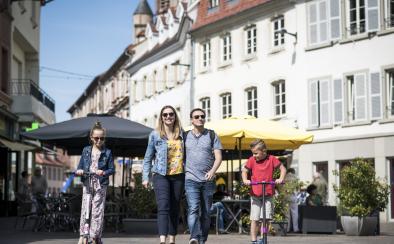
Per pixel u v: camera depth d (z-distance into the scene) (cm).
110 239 1480
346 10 3369
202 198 1058
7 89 3259
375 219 1739
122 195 2012
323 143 3400
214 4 4300
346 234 1742
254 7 3819
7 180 3180
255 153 1110
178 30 4678
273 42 3747
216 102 4153
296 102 3559
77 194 1842
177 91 4844
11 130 3297
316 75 3469
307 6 3522
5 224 2272
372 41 3250
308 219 1775
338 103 3359
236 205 1762
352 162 1780
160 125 1058
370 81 3244
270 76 3734
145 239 1484
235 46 4012
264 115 3766
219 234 1702
